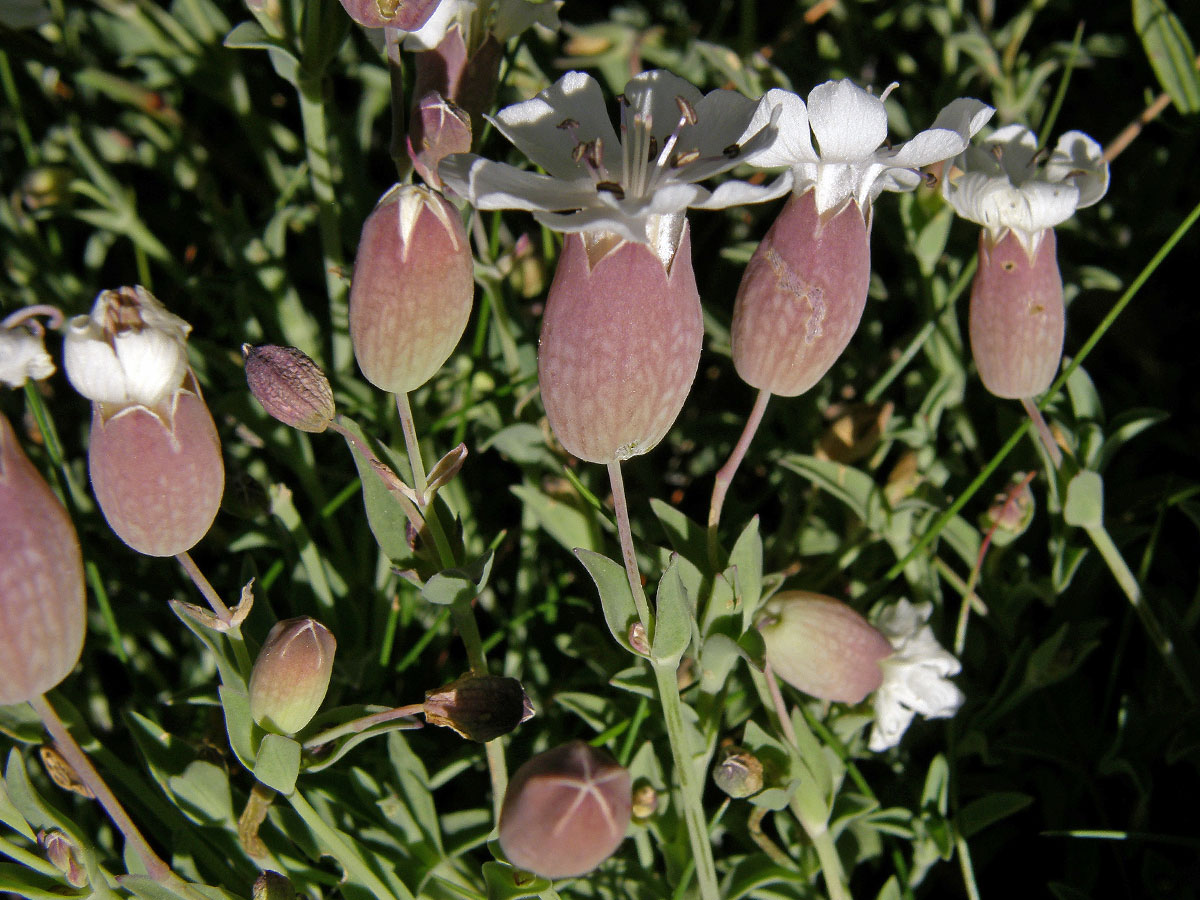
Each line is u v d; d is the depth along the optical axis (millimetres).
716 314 203
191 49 208
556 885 157
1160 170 210
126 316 134
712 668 154
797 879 160
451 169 134
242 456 194
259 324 198
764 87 204
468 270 137
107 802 140
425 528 146
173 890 144
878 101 138
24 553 130
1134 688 186
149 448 134
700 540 158
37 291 204
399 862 156
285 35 171
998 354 162
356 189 203
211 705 177
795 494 191
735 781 152
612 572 143
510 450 178
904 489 178
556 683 182
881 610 177
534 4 160
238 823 151
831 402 202
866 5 235
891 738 171
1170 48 200
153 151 215
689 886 160
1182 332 206
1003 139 169
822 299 143
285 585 189
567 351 133
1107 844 174
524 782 131
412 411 187
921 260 187
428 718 143
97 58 227
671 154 142
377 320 136
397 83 157
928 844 165
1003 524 177
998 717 176
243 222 198
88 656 183
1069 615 186
